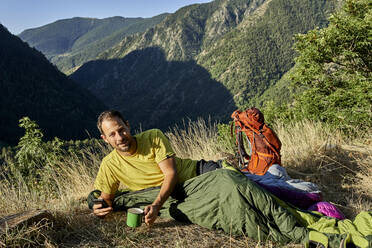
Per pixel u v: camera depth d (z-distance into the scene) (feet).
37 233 6.16
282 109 28.25
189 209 6.97
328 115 22.95
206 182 6.90
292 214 6.34
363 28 23.20
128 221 6.52
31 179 14.06
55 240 6.22
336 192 9.18
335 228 5.95
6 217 6.93
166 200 7.51
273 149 8.56
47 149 16.24
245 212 6.31
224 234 6.52
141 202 7.53
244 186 6.43
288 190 7.45
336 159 11.56
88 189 11.28
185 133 15.47
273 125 18.31
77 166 12.69
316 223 6.26
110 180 7.62
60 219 7.16
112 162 7.49
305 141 13.91
